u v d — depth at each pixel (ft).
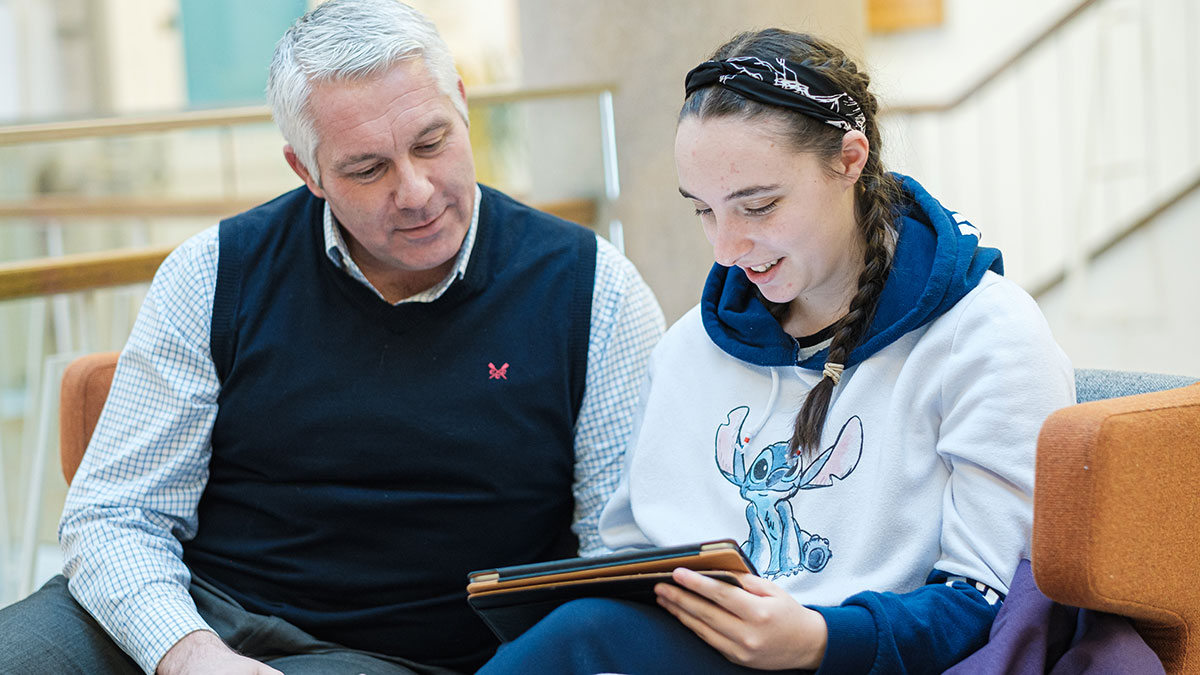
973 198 17.51
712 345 5.17
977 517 4.33
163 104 23.44
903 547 4.51
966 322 4.48
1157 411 3.96
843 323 4.66
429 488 5.49
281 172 12.87
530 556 5.68
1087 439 3.83
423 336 5.51
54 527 10.78
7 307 10.61
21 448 11.84
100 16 22.82
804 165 4.39
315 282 5.58
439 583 5.51
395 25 5.17
